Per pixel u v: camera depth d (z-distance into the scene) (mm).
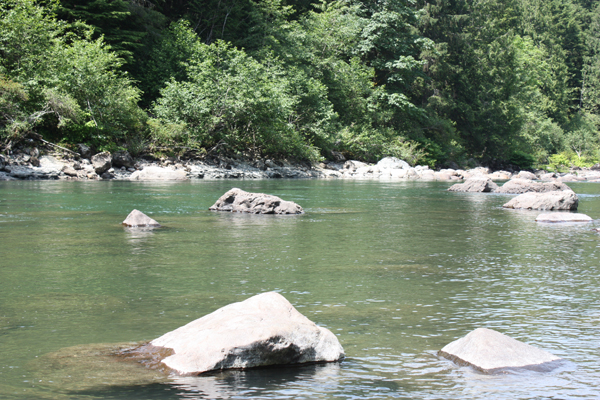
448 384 2752
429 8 54750
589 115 86500
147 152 27906
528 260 6473
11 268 5613
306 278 5301
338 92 44875
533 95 71812
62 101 23922
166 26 39969
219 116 30469
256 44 41125
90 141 25547
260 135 32531
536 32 88188
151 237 7988
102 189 17375
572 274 5641
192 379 2762
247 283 5027
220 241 7688
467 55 57969
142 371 2855
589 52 93375
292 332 3059
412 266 6020
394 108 48969
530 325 3809
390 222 10516
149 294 4555
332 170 36844
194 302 4297
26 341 3328
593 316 4055
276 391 2627
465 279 5355
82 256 6359
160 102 30172
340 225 9859
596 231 9359
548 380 2812
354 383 2752
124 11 32844
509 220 11148
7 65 25297
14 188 17094
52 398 2516
